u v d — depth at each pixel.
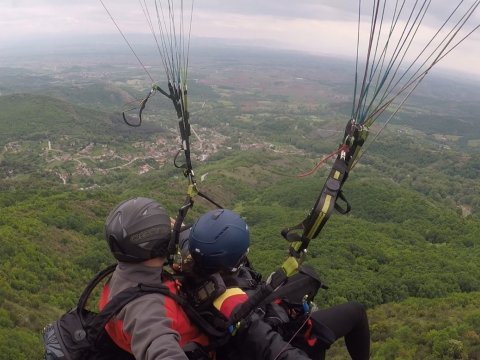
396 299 43.69
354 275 47.00
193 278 2.53
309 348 2.56
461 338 27.39
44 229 53.59
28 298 37.91
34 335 32.72
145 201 2.47
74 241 54.28
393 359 28.50
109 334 2.30
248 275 2.73
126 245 2.33
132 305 2.23
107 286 2.58
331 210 2.19
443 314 35.34
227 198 100.00
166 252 2.44
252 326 2.27
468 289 47.94
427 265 53.09
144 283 2.33
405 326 32.38
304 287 2.49
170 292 2.32
